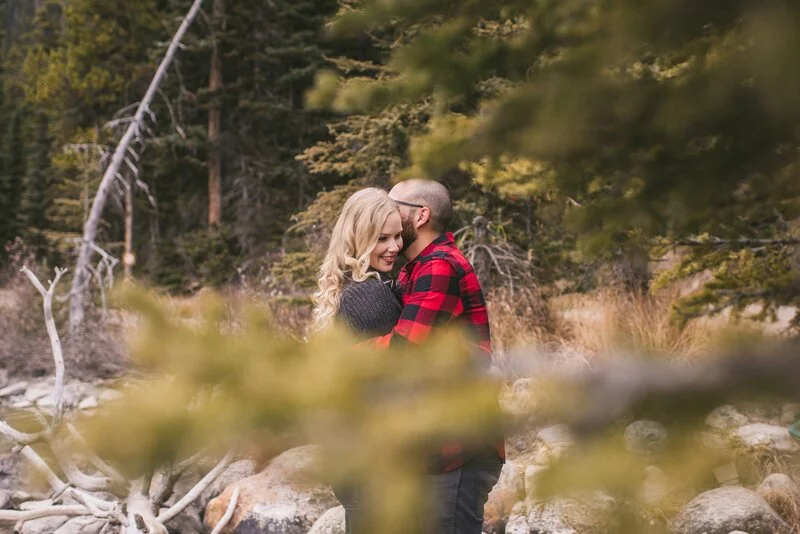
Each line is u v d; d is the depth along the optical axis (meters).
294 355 0.72
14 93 33.12
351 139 8.16
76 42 18.67
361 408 0.71
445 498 1.85
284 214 17.41
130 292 0.70
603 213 1.27
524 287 6.53
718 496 3.08
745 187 1.21
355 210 2.11
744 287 3.25
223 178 19.28
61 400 3.21
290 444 0.72
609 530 0.71
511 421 0.67
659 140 0.97
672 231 1.48
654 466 0.65
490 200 7.27
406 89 1.32
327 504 3.73
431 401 0.69
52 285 3.62
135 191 18.52
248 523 3.68
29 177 25.22
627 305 5.80
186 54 18.45
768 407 0.65
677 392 0.63
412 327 1.96
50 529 3.70
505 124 0.91
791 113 0.64
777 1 0.60
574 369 0.67
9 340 8.01
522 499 3.41
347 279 2.11
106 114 18.88
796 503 3.07
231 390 0.66
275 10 17.27
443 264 2.03
